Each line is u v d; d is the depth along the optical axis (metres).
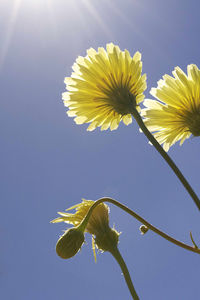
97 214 0.29
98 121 0.27
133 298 0.25
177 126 0.26
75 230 0.24
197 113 0.26
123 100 0.26
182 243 0.23
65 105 0.27
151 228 0.23
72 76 0.27
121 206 0.24
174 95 0.26
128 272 0.27
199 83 0.26
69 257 0.24
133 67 0.26
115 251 0.28
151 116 0.26
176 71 0.26
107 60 0.26
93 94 0.26
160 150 0.22
